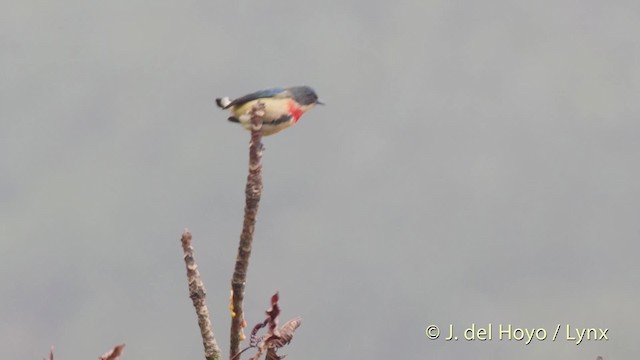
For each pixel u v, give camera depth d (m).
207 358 8.30
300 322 8.01
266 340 7.86
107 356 6.77
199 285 8.30
